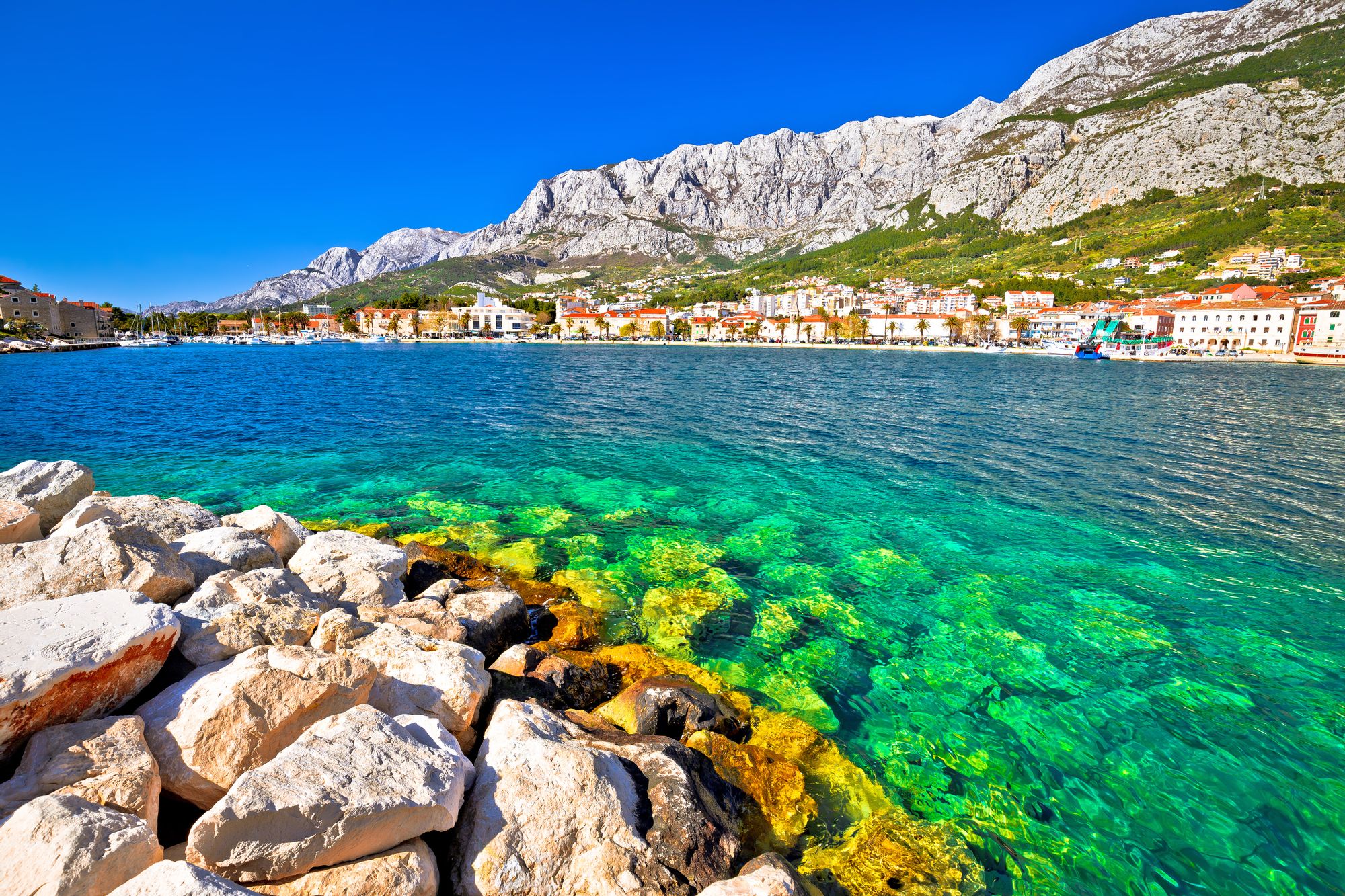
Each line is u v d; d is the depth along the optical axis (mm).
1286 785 8312
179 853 5047
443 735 6543
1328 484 23203
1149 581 14570
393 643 8344
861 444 30656
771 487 22359
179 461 25406
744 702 9648
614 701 8930
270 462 25484
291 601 9047
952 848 7156
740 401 48406
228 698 6109
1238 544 16953
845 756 8609
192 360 103000
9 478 12219
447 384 61469
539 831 5766
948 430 34875
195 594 8422
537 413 40938
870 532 17578
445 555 14383
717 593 13500
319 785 5160
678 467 25281
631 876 5680
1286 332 113125
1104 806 7906
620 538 16844
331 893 4730
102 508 11344
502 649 10664
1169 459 27391
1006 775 8398
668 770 6953
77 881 4234
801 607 13031
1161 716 9695
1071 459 27312
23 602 7457
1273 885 6871
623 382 64750
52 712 5656
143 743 5742
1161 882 6871
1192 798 8070
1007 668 10938
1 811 4754
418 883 5020
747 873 5977
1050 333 153875
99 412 39219
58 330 131625
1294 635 12156
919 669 10875
